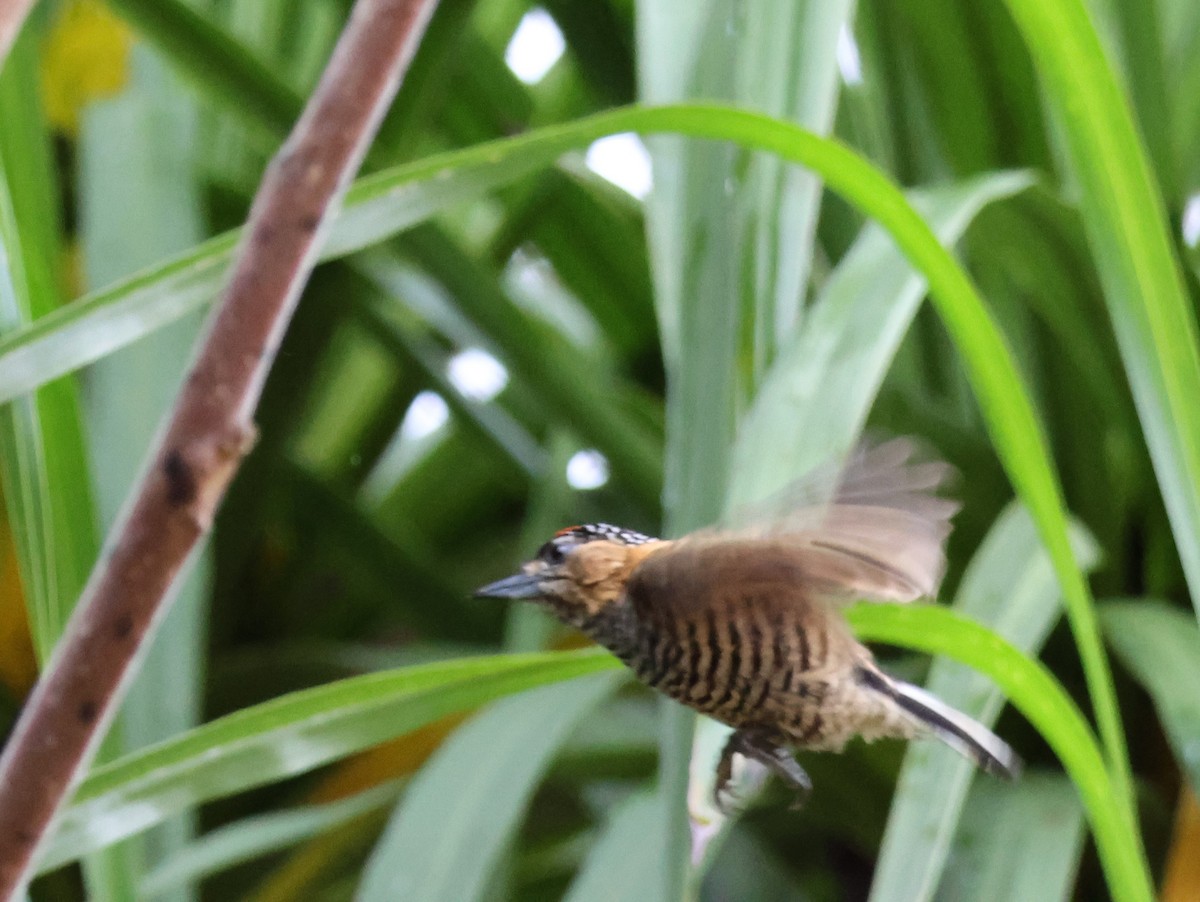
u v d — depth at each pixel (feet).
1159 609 12.23
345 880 12.41
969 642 11.80
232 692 12.44
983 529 12.31
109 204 12.32
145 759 11.79
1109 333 12.25
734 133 11.80
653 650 11.93
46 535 11.89
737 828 12.37
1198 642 12.16
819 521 11.78
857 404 11.87
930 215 12.09
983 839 12.12
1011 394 11.81
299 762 11.80
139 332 11.75
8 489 11.91
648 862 12.06
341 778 12.41
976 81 12.31
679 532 11.82
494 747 12.06
